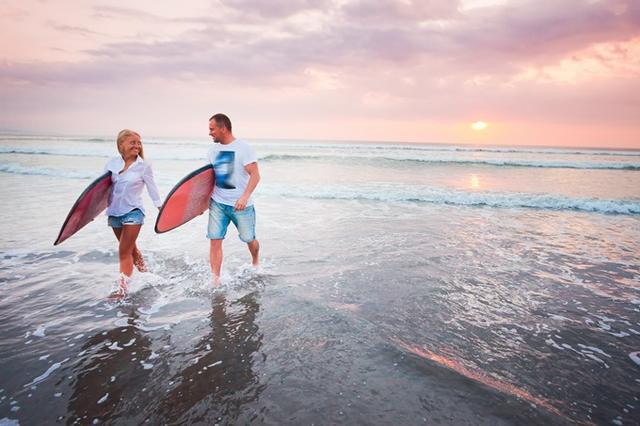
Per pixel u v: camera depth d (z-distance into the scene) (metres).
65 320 3.10
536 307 3.53
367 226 6.96
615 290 4.01
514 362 2.57
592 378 2.40
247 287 3.90
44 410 2.01
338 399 2.14
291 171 17.20
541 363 2.56
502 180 15.53
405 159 24.05
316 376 2.36
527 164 22.88
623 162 25.95
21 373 2.34
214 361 2.54
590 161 26.97
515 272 4.55
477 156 31.16
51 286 3.81
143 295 3.66
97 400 2.11
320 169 18.36
